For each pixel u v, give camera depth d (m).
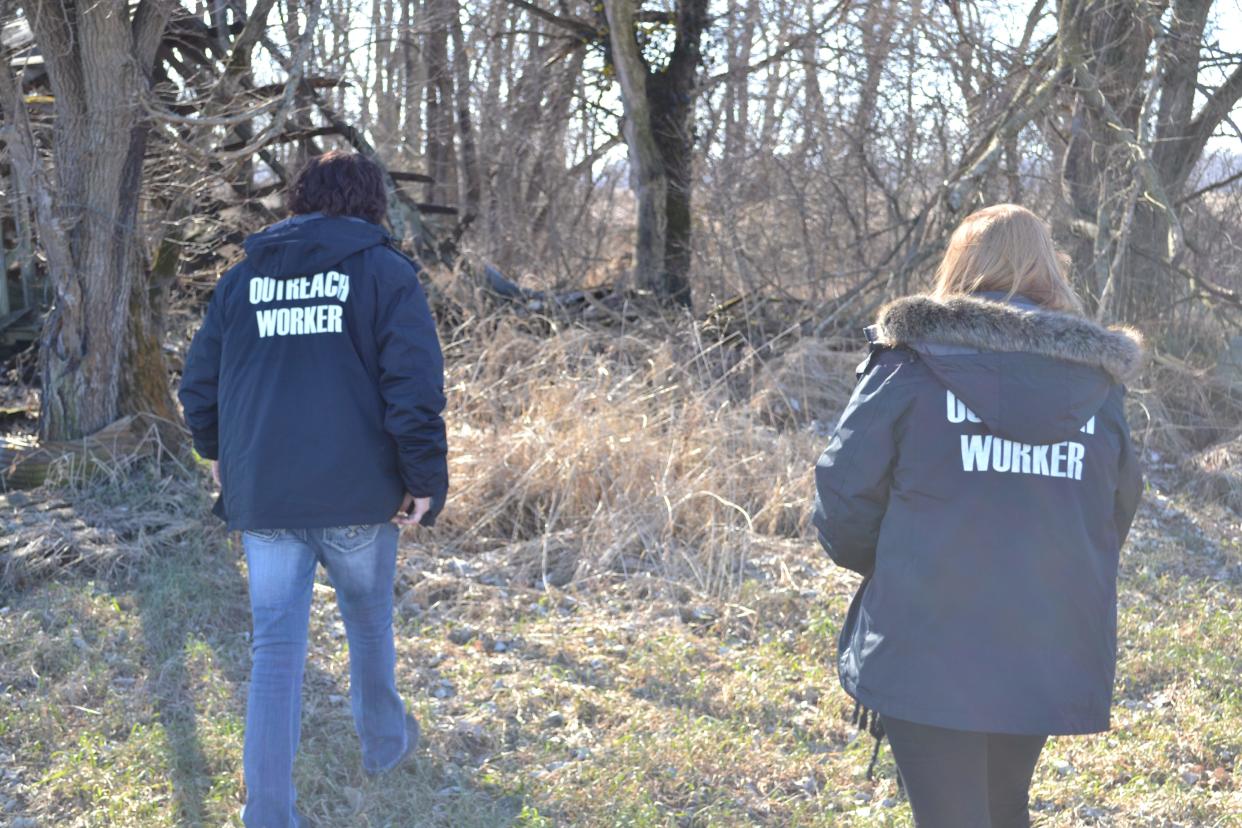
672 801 3.29
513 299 8.70
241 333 2.77
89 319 5.74
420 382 2.68
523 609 4.78
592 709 3.83
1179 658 4.41
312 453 2.68
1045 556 2.08
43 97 7.06
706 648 4.43
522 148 14.72
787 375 7.76
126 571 4.76
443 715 3.71
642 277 10.89
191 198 6.26
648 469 5.85
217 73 7.14
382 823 3.08
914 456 2.12
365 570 2.83
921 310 2.13
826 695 4.02
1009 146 9.20
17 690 3.78
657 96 11.12
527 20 14.53
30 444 5.69
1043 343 2.09
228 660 4.04
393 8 9.53
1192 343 8.42
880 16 10.11
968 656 2.05
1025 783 2.30
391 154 15.74
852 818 3.22
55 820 3.05
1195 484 6.93
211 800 3.10
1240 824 3.24
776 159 10.12
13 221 8.23
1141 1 7.84
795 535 5.88
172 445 5.91
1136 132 8.75
